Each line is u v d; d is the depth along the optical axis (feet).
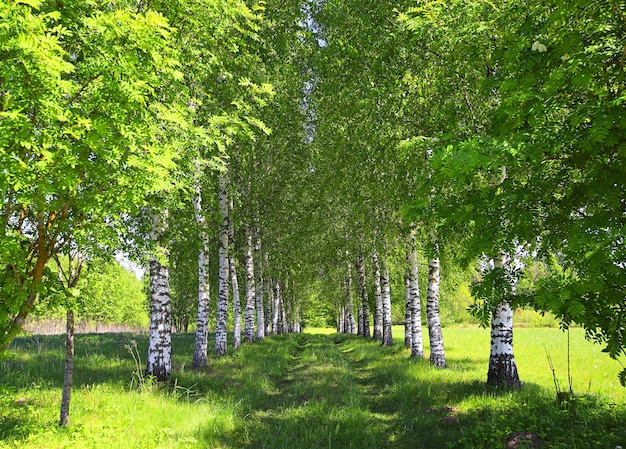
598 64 11.73
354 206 48.96
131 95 11.61
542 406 23.34
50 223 13.24
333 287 123.54
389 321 64.90
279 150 58.49
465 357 51.88
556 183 13.74
